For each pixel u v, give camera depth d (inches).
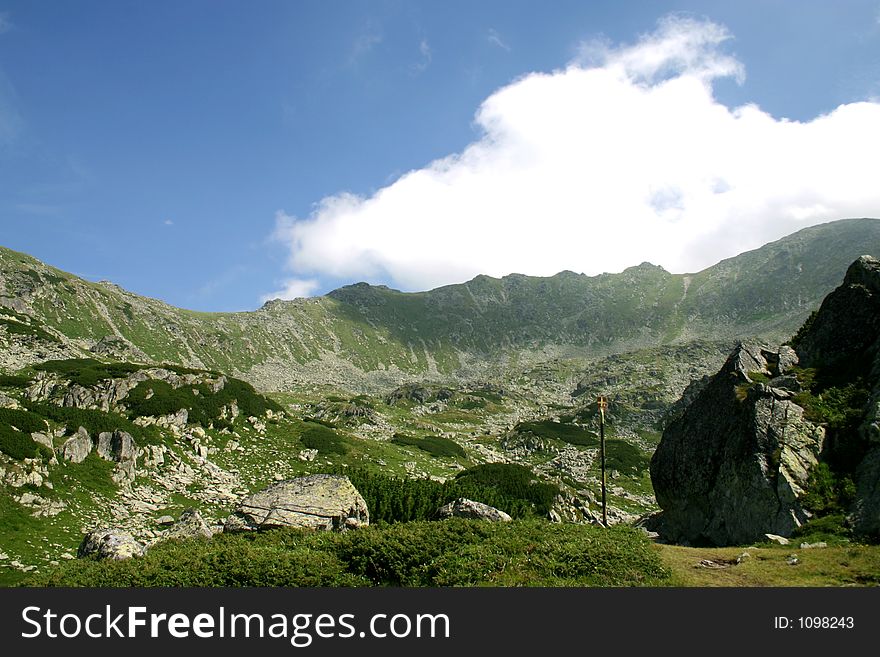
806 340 1446.9
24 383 2694.4
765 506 1122.7
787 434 1182.3
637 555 821.2
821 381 1291.8
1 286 7096.5
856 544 903.1
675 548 1024.9
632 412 7244.1
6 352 3747.5
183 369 3501.5
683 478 1465.3
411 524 971.9
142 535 1782.7
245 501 1214.9
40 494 1760.6
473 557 792.9
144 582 754.2
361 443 3627.0
